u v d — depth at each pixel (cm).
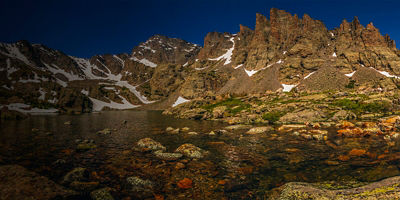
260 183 1131
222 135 2884
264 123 4334
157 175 1278
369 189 888
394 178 968
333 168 1336
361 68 18038
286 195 927
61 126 4438
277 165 1451
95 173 1321
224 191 1037
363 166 1346
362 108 4803
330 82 16738
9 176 930
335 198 840
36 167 1464
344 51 19875
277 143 2217
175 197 977
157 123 5078
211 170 1365
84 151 1956
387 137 2300
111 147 2141
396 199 774
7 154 1848
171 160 1614
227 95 9150
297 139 2402
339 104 5066
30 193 859
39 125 4625
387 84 9875
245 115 5219
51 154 1848
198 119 6162
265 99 6538
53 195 889
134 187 1091
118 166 1470
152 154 1817
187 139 2617
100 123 5225
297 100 5594
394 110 4697
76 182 1129
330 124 3584
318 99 5491
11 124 4809
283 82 18762
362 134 2466
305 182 1115
